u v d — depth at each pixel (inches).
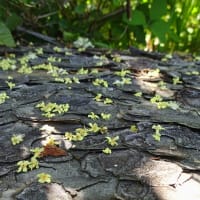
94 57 15.2
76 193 8.2
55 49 15.8
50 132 10.0
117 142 9.7
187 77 13.6
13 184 8.4
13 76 13.2
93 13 18.6
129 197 8.1
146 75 13.7
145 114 10.9
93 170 8.8
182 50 19.8
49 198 8.0
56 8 18.0
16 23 16.7
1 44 15.1
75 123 10.4
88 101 11.5
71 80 12.9
